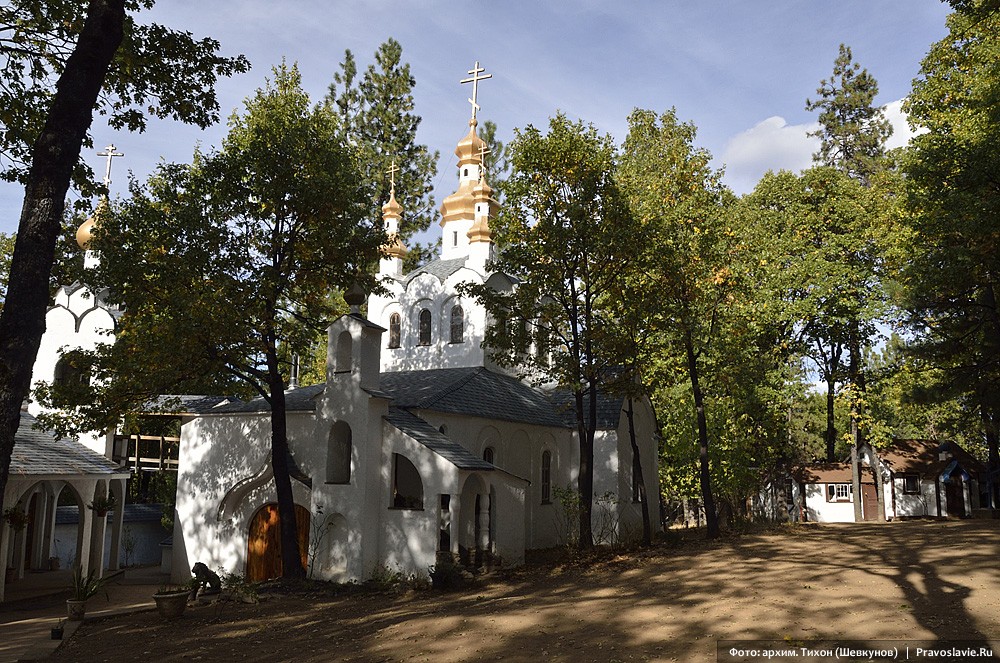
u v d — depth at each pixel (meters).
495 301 24.42
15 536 28.53
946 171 23.22
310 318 24.66
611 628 13.66
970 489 46.91
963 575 15.94
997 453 37.97
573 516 25.42
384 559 22.61
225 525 26.28
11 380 10.40
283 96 23.30
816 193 40.28
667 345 27.64
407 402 26.05
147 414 28.27
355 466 22.66
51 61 15.00
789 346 38.94
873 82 50.34
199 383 22.34
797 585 16.11
